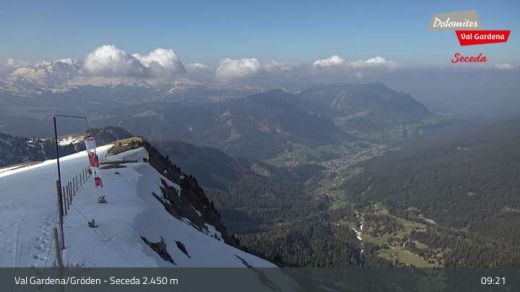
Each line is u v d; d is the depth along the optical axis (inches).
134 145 3491.6
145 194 2119.8
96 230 1392.7
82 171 2657.5
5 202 1854.1
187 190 3233.3
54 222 1498.5
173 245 1587.1
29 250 1236.5
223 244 2187.5
